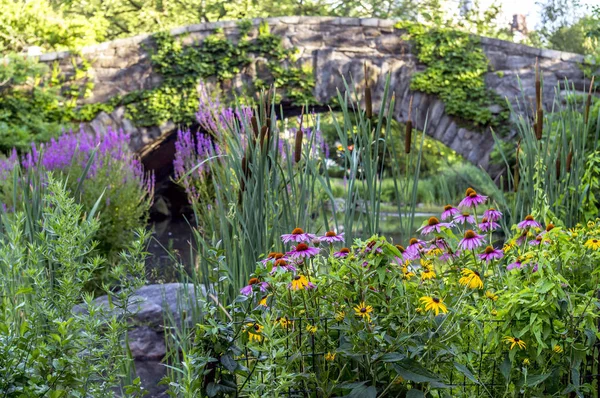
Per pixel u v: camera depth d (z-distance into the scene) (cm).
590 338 217
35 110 1088
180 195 1359
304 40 1123
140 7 1923
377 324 215
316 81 1119
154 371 426
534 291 218
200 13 1881
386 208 1235
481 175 1054
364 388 203
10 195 658
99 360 215
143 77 1127
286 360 206
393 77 1100
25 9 1373
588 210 400
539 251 234
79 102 1115
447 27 1102
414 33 1092
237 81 1126
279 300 215
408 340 206
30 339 198
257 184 297
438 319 212
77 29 1404
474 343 229
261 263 229
